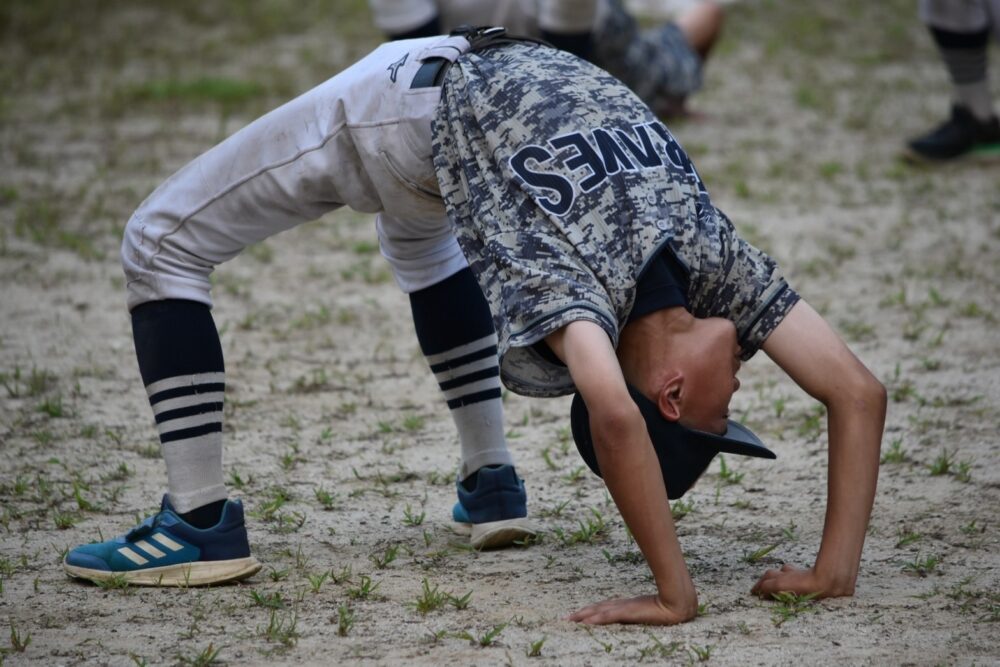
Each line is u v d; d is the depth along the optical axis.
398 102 8.79
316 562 9.88
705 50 28.89
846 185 23.62
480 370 10.24
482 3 21.28
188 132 27.44
